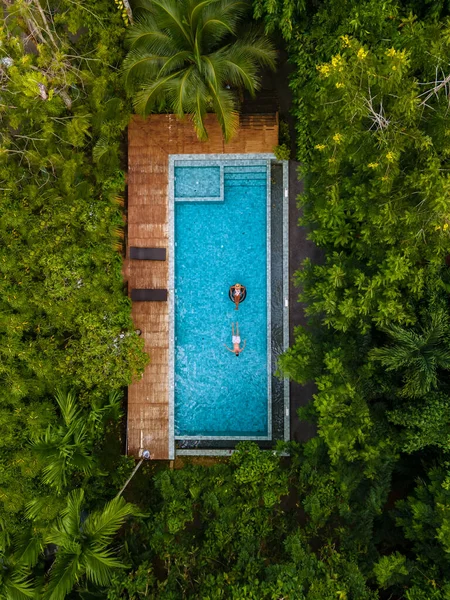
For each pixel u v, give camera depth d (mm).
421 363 9672
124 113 13602
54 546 13359
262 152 14250
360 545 10781
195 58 11383
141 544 11383
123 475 13094
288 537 10031
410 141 8648
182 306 15211
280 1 10688
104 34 12875
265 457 11406
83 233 12562
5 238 12062
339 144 9375
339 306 10188
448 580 9586
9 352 11797
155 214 14500
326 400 10406
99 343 12328
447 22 8695
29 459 11781
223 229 15125
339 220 10625
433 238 9336
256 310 15211
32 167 13422
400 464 12109
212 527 10531
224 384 15281
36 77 11469
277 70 14625
